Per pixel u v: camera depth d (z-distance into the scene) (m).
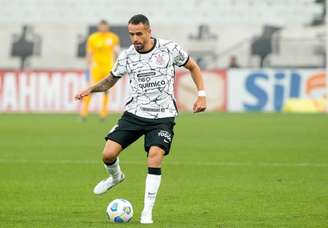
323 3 116.88
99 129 70.56
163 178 39.41
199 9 119.06
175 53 27.23
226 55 114.44
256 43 113.31
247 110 96.50
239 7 118.56
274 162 46.22
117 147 27.30
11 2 120.75
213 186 36.53
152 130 27.02
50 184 37.22
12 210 29.67
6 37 119.06
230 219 27.58
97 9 120.19
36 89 95.69
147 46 27.02
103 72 77.81
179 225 26.02
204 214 28.78
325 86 95.81
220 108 96.81
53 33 118.81
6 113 93.81
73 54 117.69
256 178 39.31
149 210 26.33
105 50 77.44
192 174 40.94
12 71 95.62
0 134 65.19
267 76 95.94
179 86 96.62
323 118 85.31
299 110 95.06
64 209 30.02
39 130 69.31
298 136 63.53
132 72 27.31
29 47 118.00
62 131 68.31
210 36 116.31
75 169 43.00
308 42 112.94
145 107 27.08
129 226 25.53
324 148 54.25
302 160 47.25
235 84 96.56
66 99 95.56
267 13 118.00
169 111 27.22
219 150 53.09
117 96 95.88
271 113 93.44
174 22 118.69
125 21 119.62
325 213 28.92
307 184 37.12
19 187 36.22
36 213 28.95
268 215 28.50
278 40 113.38
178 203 31.56
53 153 50.97
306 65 112.69
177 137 62.97
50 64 117.44
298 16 117.25
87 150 52.75
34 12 120.75
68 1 120.44
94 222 26.59
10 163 45.69
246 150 53.03
